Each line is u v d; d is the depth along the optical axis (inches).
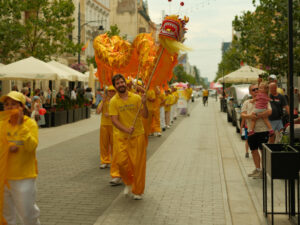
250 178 318.7
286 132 341.1
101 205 249.9
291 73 211.3
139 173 256.5
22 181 172.9
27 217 175.6
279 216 220.2
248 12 650.8
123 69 358.6
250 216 223.5
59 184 303.9
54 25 943.7
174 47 255.0
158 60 265.0
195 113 1240.8
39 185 300.4
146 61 326.0
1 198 171.2
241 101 697.6
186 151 466.6
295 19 598.5
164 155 438.9
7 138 169.8
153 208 241.9
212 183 306.0
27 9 927.7
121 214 230.2
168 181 313.6
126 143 261.6
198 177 327.6
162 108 713.0
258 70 895.1
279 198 258.4
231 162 390.0
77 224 214.1
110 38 382.6
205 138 593.9
